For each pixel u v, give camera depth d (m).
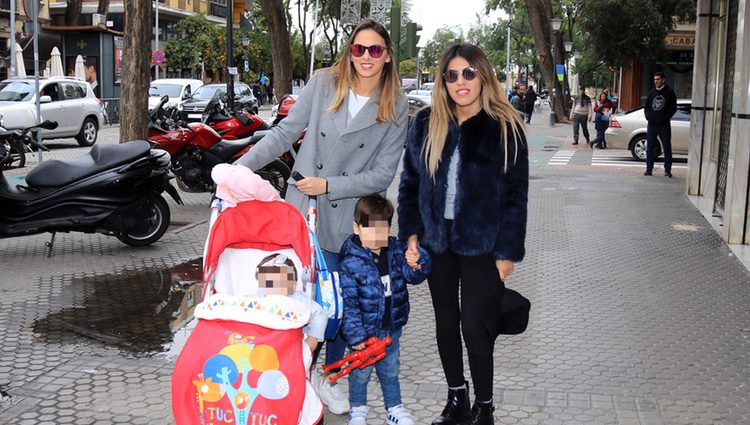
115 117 32.38
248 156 4.53
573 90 69.62
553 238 10.10
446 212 4.30
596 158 21.20
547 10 39.84
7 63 36.94
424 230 4.34
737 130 9.52
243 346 3.38
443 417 4.45
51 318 6.49
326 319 3.84
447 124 4.26
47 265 8.37
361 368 4.22
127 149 8.74
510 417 4.62
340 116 4.50
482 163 4.16
